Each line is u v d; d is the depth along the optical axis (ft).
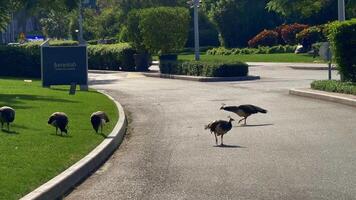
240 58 196.85
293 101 77.66
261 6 244.83
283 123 59.16
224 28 248.32
